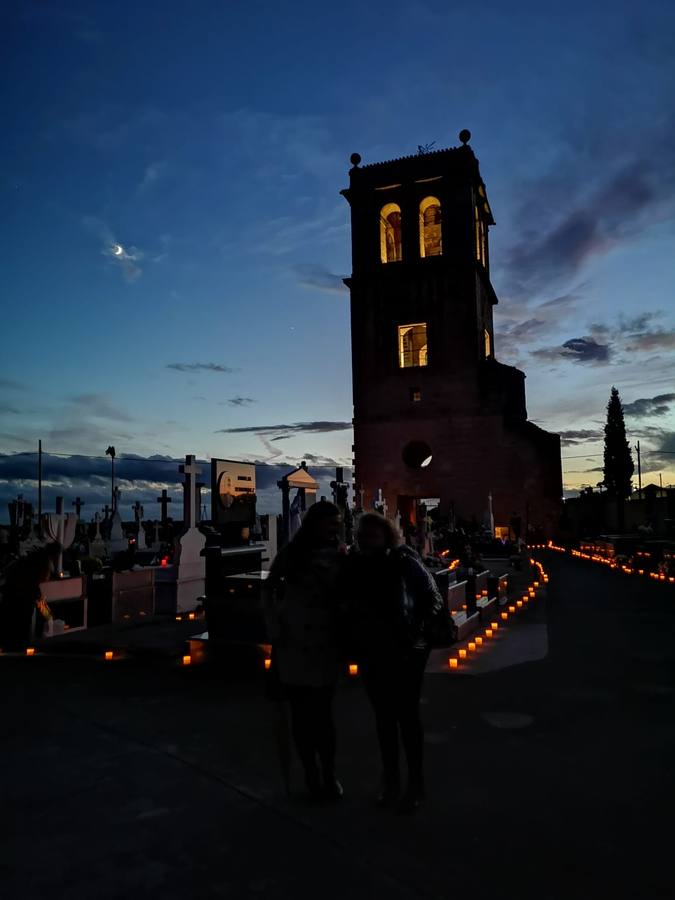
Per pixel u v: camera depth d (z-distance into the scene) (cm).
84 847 366
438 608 435
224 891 320
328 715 430
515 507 4588
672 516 3322
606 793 442
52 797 434
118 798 432
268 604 435
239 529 1579
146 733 568
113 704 659
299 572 434
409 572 432
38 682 751
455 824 395
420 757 420
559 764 497
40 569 1001
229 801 427
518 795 439
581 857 355
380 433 4897
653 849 364
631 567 2484
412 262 4922
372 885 326
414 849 363
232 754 516
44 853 359
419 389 4859
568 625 1189
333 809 415
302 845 368
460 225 4900
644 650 951
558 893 319
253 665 813
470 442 4716
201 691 709
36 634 1009
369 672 425
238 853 359
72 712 631
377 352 4969
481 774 476
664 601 1537
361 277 5031
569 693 710
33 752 521
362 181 5134
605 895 317
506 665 852
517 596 1589
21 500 3616
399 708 422
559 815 408
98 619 1183
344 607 427
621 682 760
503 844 369
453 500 4688
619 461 6900
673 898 315
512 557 2459
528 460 4612
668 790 448
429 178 4978
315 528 446
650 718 617
